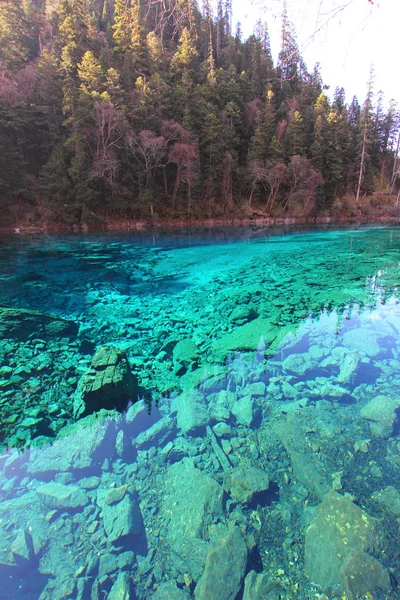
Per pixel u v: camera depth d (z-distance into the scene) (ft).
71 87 97.55
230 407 12.76
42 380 15.26
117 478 9.47
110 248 60.08
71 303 27.73
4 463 10.09
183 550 7.37
